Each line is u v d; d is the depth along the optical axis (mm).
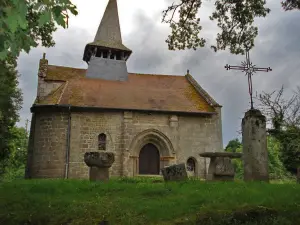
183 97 27422
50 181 13664
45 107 23094
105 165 14422
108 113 23969
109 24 30922
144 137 24234
